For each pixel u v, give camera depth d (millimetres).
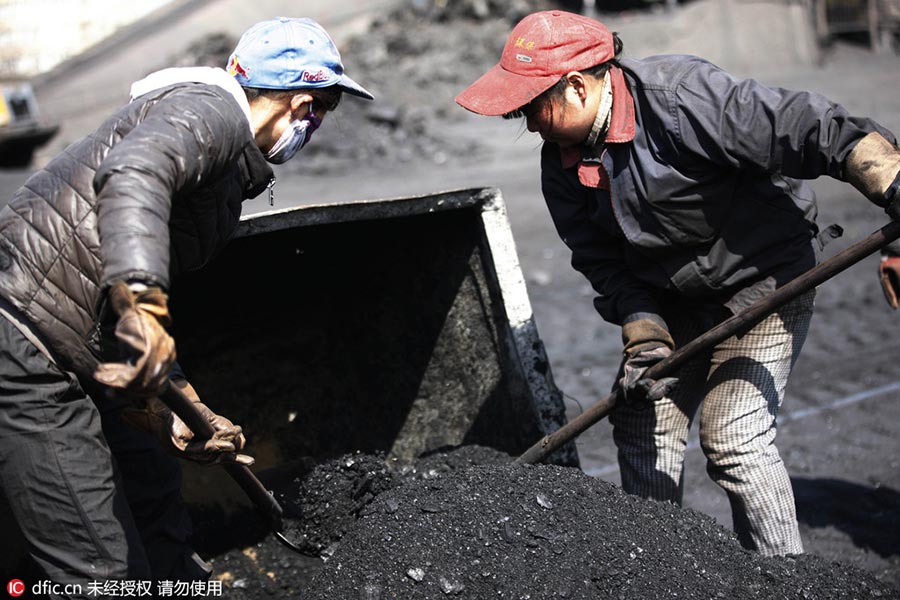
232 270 3402
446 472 2875
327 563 2482
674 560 2354
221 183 2137
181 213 2129
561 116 2531
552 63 2477
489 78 2559
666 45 19578
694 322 2854
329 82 2301
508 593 2232
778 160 2377
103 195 1852
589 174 2643
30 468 2131
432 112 15945
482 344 3350
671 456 2887
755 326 2693
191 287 3391
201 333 3531
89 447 2188
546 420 3148
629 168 2547
